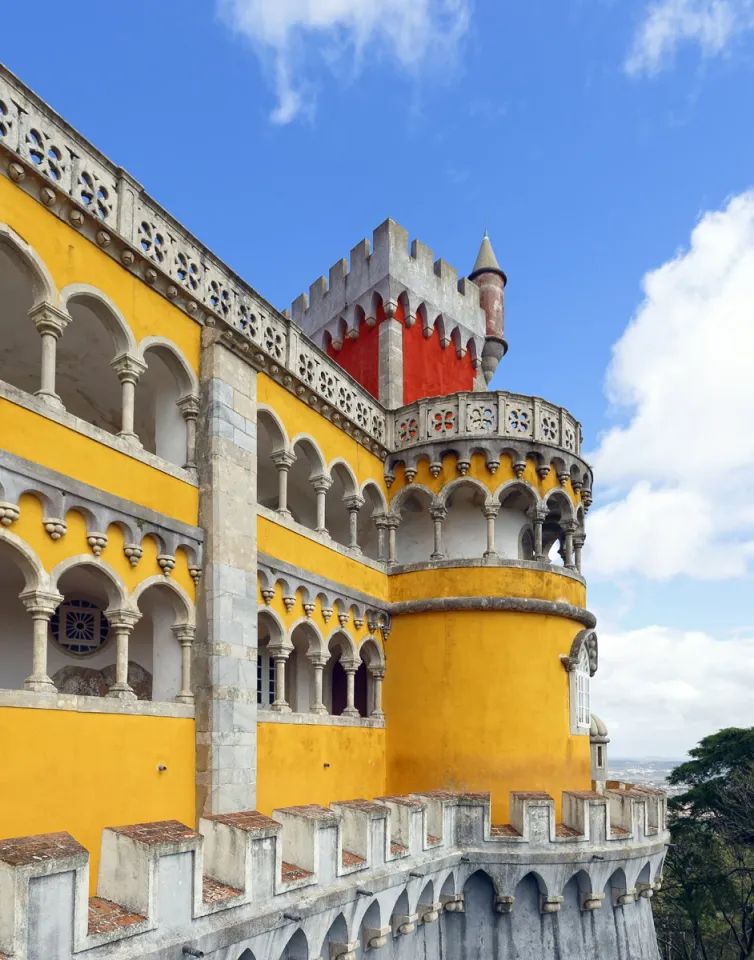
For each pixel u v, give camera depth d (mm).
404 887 17328
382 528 25266
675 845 47719
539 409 25203
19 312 16469
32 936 8727
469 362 33156
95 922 9945
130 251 15195
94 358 18328
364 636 23312
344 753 21281
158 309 16172
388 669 24312
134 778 13922
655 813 24781
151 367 17375
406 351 29438
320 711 20656
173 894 10914
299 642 25359
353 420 23266
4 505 12023
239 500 17156
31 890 8789
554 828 20906
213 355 17078
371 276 30062
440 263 31906
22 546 12375
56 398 13305
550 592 24203
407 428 25734
